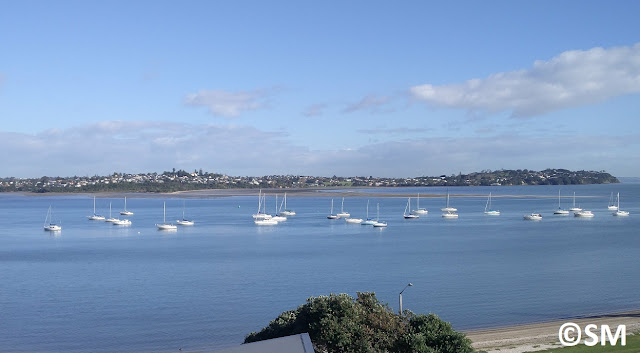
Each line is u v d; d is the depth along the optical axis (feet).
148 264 423.64
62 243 572.51
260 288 323.98
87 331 238.48
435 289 315.78
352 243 551.59
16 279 362.33
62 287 333.42
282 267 402.11
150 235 648.38
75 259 454.40
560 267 392.27
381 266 402.11
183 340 225.56
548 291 308.40
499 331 221.87
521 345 194.39
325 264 414.41
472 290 312.29
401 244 539.29
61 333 236.02
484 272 372.38
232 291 316.19
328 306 150.10
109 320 255.29
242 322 250.57
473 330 228.63
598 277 351.46
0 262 439.22
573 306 272.92
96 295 309.01
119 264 425.28
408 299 290.56
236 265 414.00
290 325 150.30
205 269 396.57
